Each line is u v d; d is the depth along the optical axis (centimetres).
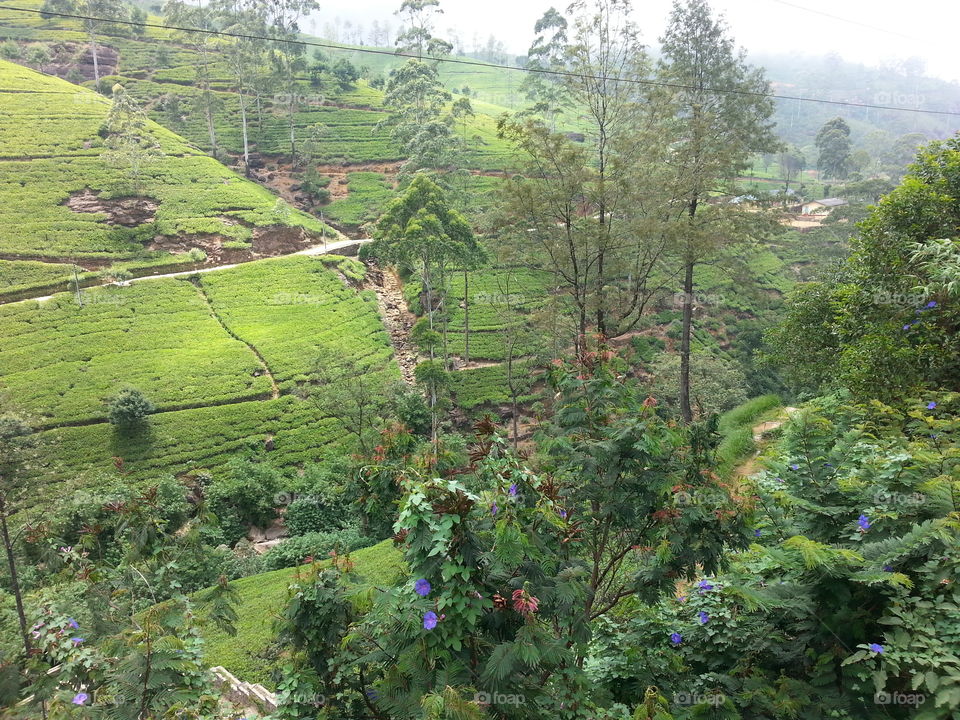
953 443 700
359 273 5788
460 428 4059
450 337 4969
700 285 5706
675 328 4659
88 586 733
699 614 644
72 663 582
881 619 497
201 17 8638
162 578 803
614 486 579
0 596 1691
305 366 4453
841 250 5862
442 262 4109
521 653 396
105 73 8925
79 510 1980
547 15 8406
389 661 468
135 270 5334
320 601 486
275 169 7781
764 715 526
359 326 5041
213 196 6388
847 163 9956
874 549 540
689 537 563
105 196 5922
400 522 432
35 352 4172
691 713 525
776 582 602
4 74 7319
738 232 2575
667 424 628
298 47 8981
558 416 660
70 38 9138
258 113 8419
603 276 2484
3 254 5097
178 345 4516
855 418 912
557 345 2816
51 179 5941
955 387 975
